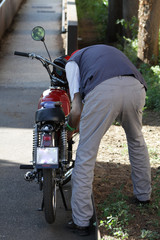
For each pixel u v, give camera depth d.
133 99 3.92
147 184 4.44
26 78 10.55
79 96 4.05
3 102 8.66
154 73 10.24
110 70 3.87
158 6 10.48
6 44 13.74
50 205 3.85
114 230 3.95
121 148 6.31
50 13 18.33
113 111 3.87
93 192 4.80
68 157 4.46
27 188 4.98
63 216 4.35
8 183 5.11
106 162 5.73
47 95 4.39
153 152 6.00
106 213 4.18
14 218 4.30
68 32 10.38
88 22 20.11
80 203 3.95
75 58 4.05
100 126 3.87
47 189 3.82
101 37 17.47
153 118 7.97
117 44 15.45
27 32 15.28
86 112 3.88
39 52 12.84
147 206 4.43
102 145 6.41
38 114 3.95
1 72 11.00
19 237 3.96
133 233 3.93
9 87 9.76
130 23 14.02
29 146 6.39
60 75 4.71
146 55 10.80
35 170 3.95
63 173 4.15
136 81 3.96
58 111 3.94
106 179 5.16
